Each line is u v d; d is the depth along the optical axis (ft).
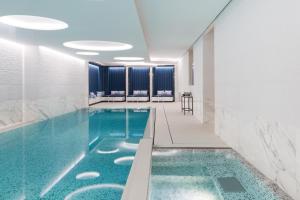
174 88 58.90
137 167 9.37
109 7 13.82
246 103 12.87
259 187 9.85
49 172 11.92
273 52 9.84
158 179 10.89
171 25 21.86
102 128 24.62
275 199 8.87
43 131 22.70
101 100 58.75
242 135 13.58
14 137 19.95
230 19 15.57
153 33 25.17
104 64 57.47
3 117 23.84
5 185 10.41
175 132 20.77
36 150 15.97
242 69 13.39
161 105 49.11
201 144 16.21
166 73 60.44
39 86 29.35
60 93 34.91
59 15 15.28
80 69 43.14
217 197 9.22
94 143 18.07
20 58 26.66
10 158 14.19
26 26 18.85
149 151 11.46
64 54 35.65
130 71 60.70
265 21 10.53
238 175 11.16
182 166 12.35
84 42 28.27
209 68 25.13
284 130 9.07
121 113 36.70
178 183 10.45
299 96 8.09
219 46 18.33
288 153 8.86
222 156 13.91
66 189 10.02
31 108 28.19
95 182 10.73
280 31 9.28
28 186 10.29
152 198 9.14
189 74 36.76
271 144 10.18
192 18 19.57
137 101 59.31
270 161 10.35
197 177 11.09
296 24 8.21
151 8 17.15
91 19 16.21
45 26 19.40
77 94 41.55
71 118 31.58
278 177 9.70
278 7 9.41
